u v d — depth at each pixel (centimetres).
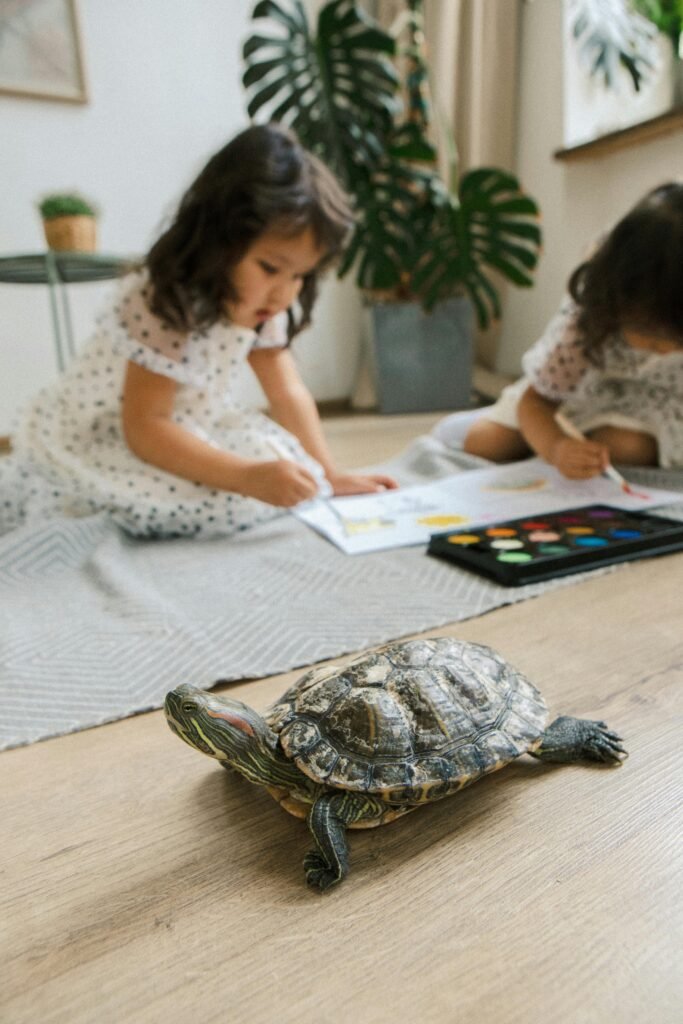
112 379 124
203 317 112
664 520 111
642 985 38
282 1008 37
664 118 210
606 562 98
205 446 118
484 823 51
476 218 246
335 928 42
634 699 66
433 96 271
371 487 136
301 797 50
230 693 71
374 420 271
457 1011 37
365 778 47
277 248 107
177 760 61
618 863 47
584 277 127
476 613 86
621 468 152
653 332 108
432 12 265
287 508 120
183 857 49
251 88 278
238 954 41
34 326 252
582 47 243
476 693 55
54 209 205
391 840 50
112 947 42
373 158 246
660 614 83
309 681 57
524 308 297
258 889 46
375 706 51
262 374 147
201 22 263
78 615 87
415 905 44
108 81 251
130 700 69
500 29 267
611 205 257
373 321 272
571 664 73
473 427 173
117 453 127
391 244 260
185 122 268
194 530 122
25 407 137
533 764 58
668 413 146
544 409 149
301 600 91
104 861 49
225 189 104
